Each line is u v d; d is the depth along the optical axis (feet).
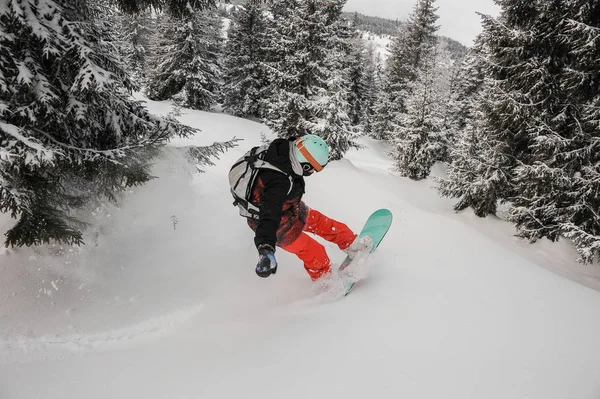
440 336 5.91
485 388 4.73
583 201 22.62
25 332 7.02
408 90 88.84
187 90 75.87
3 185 7.93
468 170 34.30
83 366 5.65
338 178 22.81
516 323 6.30
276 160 7.33
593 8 22.39
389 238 11.36
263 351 5.82
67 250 9.84
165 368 5.47
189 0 13.10
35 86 9.41
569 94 24.38
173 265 10.40
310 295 8.37
